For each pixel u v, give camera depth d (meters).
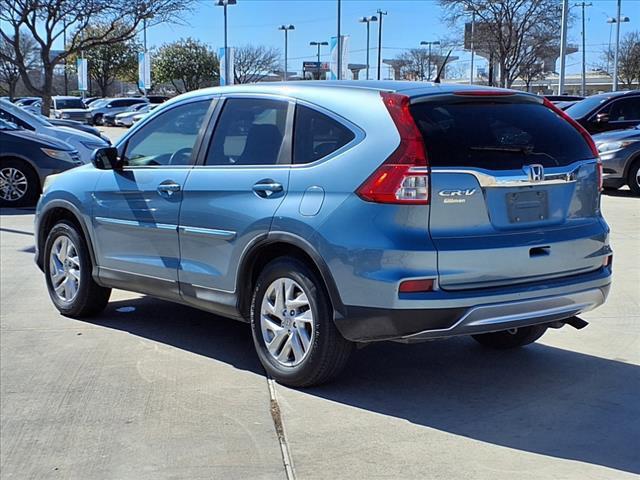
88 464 3.95
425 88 4.61
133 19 21.77
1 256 9.15
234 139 5.18
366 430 4.28
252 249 4.85
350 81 5.09
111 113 47.34
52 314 6.67
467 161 4.30
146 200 5.62
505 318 4.37
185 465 3.91
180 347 5.76
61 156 13.35
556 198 4.63
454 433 4.24
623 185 14.13
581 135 4.95
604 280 4.82
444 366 5.33
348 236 4.30
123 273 5.90
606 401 4.70
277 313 4.87
